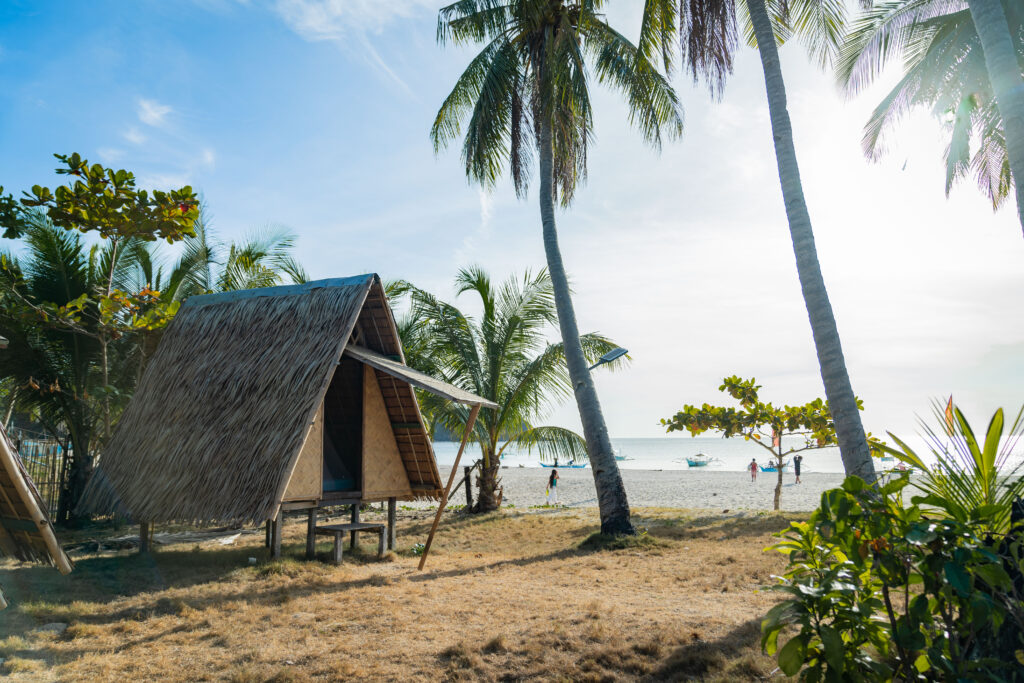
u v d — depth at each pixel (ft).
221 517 28.78
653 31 46.37
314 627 20.71
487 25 53.47
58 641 18.81
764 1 35.99
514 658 17.53
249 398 32.40
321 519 57.16
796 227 31.94
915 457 12.65
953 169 59.93
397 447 39.73
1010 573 11.70
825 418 60.49
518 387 63.00
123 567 30.32
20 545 18.37
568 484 140.46
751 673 16.20
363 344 38.83
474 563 34.96
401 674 16.40
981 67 51.55
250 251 64.13
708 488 118.52
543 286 64.69
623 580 29.40
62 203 36.94
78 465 47.91
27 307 43.62
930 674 12.20
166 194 37.99
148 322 42.01
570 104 49.26
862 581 12.78
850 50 55.88
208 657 17.66
